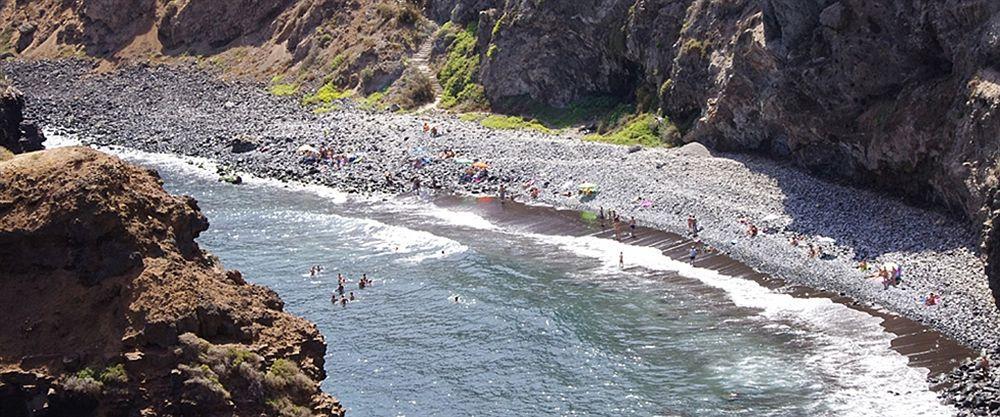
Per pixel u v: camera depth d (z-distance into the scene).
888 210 68.62
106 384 30.97
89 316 32.12
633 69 101.62
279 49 138.00
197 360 31.64
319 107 119.62
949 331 51.84
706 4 90.56
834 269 61.12
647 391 49.12
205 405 31.08
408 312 59.66
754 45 79.94
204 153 104.56
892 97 71.25
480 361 53.16
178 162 101.94
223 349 32.25
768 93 79.56
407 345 55.28
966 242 61.03
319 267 67.81
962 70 64.44
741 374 50.06
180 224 35.44
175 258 33.97
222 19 145.25
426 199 84.06
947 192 65.00
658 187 78.50
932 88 67.62
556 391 49.75
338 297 62.34
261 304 35.22
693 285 61.62
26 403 31.22
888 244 63.41
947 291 55.97
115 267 32.62
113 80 141.62
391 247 71.88
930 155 67.12
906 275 58.75
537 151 92.81
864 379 48.47
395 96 117.50
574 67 105.44
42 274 32.72
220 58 141.75
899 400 46.19
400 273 66.25
